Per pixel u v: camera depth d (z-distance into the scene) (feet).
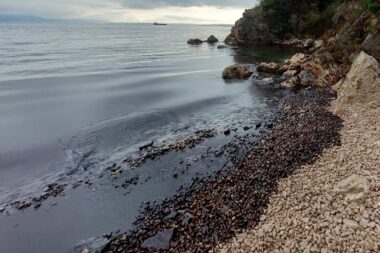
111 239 40.01
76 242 40.22
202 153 63.93
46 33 501.56
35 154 64.18
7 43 287.07
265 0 298.97
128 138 72.23
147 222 42.75
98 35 490.90
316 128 68.44
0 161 61.05
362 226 32.65
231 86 126.41
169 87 121.90
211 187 49.75
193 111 92.43
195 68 172.45
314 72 123.44
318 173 47.09
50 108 92.58
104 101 100.12
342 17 212.84
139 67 171.53
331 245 31.22
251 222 38.83
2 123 79.92
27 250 39.37
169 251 36.17
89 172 57.47
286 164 53.01
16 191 51.85
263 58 208.44
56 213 46.21
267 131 74.13
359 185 39.19
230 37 337.31
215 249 35.09
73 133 74.54
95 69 159.53
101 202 48.49
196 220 41.14
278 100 103.55
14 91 109.81
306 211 37.55
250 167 54.65
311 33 268.82
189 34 607.78
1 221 44.42
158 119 84.28
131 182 53.78
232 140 70.23
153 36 510.99
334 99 95.86
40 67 160.25
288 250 32.01
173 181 53.62
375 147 50.90
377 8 123.85
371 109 72.49
